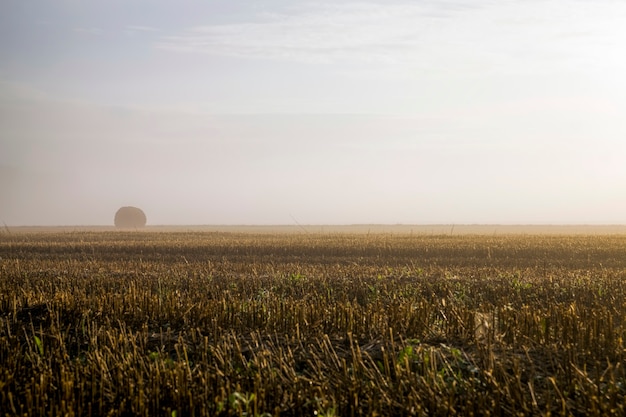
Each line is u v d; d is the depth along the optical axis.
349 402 8.70
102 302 15.70
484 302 16.91
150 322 14.48
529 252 37.56
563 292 18.81
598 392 8.62
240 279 22.12
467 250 38.84
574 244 42.84
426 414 8.45
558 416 8.41
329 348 11.77
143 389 9.26
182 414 8.77
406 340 11.85
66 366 10.33
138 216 146.38
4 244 46.88
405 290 19.05
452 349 11.01
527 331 12.25
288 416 8.71
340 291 19.45
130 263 31.19
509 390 8.86
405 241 48.09
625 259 33.84
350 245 42.78
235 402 8.55
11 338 12.06
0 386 9.43
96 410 9.07
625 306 14.64
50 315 14.59
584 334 11.47
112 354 10.97
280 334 13.05
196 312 14.38
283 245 43.59
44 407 8.75
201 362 10.66
